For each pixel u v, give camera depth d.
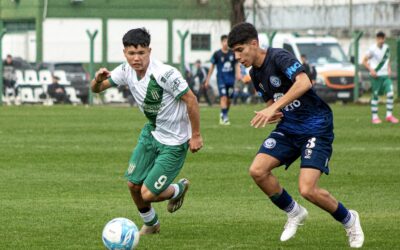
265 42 73.88
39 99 75.69
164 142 17.41
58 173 27.83
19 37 107.06
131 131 44.25
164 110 17.22
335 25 104.94
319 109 16.30
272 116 16.09
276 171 28.45
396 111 61.28
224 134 42.12
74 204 21.80
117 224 15.46
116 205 21.67
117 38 107.50
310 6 106.19
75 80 76.25
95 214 20.30
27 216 19.98
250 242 17.08
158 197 17.50
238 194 23.62
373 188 24.69
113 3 107.12
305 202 22.33
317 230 18.34
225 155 32.78
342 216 16.31
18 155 32.81
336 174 27.55
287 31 106.44
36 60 103.31
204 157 32.12
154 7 108.44
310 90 16.17
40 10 104.12
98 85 17.75
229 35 16.23
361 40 102.44
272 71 16.14
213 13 102.88
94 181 26.05
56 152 33.81
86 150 34.56
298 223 16.92
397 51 73.69
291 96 15.60
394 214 20.47
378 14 102.31
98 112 61.69
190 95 17.06
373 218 19.91
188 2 103.06
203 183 25.64
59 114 59.00
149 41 17.03
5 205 21.56
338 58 74.12
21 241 17.09
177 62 108.44
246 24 16.19
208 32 108.19
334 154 33.09
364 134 41.72
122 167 29.41
